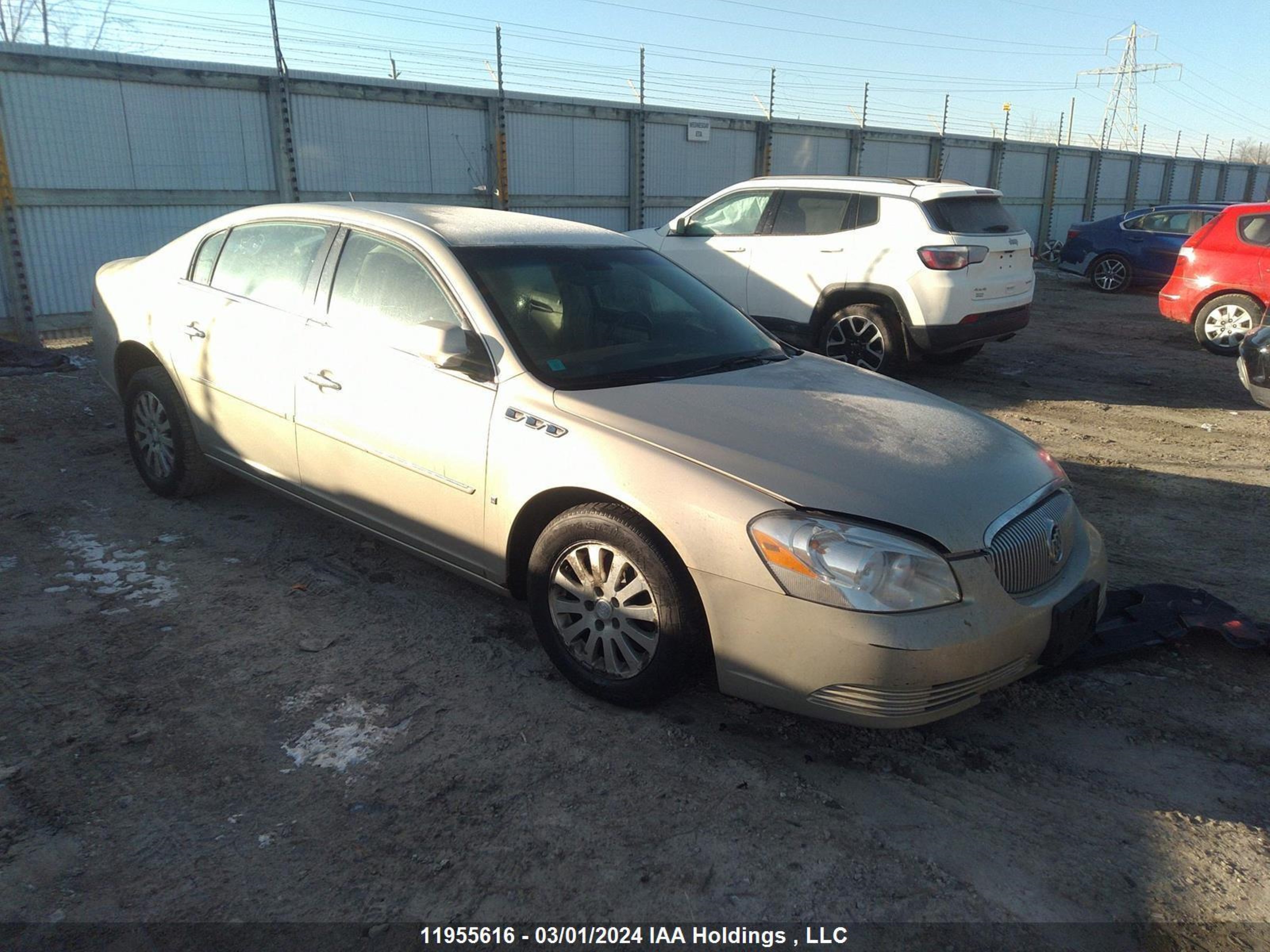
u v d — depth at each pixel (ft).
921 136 73.10
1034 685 11.69
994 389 28.37
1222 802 9.59
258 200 37.70
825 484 9.53
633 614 10.26
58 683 10.88
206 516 16.11
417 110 42.60
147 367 16.65
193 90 34.86
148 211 34.19
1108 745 10.55
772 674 9.38
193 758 9.62
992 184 82.53
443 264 12.28
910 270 26.04
